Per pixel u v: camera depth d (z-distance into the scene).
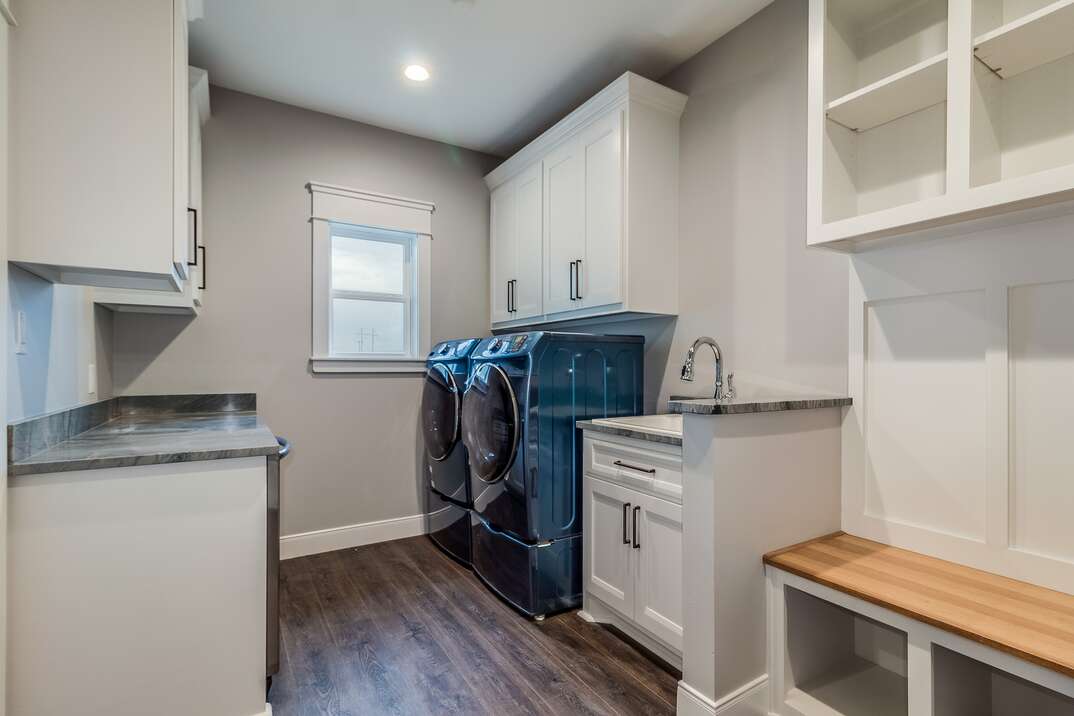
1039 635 1.13
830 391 1.92
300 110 2.99
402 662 1.89
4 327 1.19
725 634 1.51
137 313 2.58
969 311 1.53
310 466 3.01
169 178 1.38
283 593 2.47
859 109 1.62
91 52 1.31
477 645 2.00
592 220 2.58
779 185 2.12
